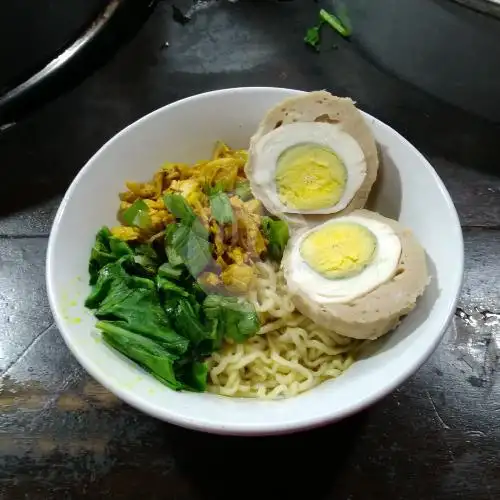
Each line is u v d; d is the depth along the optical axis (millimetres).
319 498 246
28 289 311
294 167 284
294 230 286
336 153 278
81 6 396
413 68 392
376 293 246
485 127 371
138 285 251
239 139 308
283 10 431
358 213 279
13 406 271
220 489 248
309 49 411
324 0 427
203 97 292
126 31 415
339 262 259
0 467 255
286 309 267
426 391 272
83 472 253
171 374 231
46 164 361
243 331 252
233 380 254
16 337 293
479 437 260
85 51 398
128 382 224
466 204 338
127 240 269
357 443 258
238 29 422
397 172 276
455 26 364
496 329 292
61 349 288
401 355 230
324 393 232
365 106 383
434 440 260
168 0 431
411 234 257
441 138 367
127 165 286
